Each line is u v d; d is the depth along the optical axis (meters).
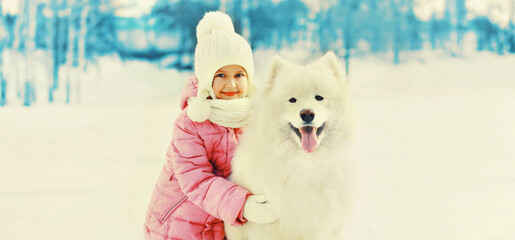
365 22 27.64
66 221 3.88
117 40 31.23
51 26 22.25
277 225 2.37
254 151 2.38
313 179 2.29
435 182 5.20
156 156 7.11
